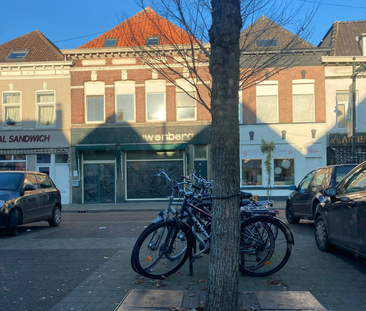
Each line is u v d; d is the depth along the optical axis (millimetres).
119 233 9188
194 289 4637
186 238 5254
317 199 8570
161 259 5176
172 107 21234
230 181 3584
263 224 5254
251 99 21109
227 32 3586
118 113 21688
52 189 11164
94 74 21656
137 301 4188
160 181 21625
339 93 20953
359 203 5164
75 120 21656
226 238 3535
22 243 7898
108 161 21797
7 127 22047
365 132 20578
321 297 4328
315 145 20922
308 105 21078
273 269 5250
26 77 21969
